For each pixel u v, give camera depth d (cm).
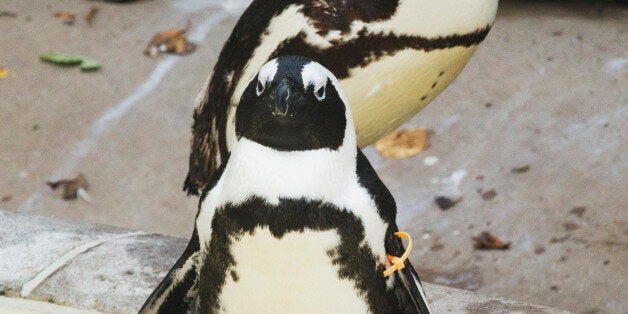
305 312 382
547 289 827
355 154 393
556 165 1005
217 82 616
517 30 1272
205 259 395
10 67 1229
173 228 962
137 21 1348
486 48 1232
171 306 419
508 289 833
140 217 980
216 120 621
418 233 932
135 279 564
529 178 991
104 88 1197
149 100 1176
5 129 1115
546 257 872
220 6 1390
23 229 625
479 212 952
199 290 411
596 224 909
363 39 568
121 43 1292
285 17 578
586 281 830
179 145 1095
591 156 1012
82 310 540
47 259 584
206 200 396
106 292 550
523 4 1341
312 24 568
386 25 566
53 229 630
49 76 1216
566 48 1219
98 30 1321
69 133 1112
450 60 597
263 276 376
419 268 876
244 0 1409
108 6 1390
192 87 1200
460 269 870
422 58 583
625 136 1036
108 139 1105
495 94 1139
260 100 368
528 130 1069
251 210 369
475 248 899
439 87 620
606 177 977
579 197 952
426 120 1105
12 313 534
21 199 1008
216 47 1284
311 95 367
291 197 366
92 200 1007
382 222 384
